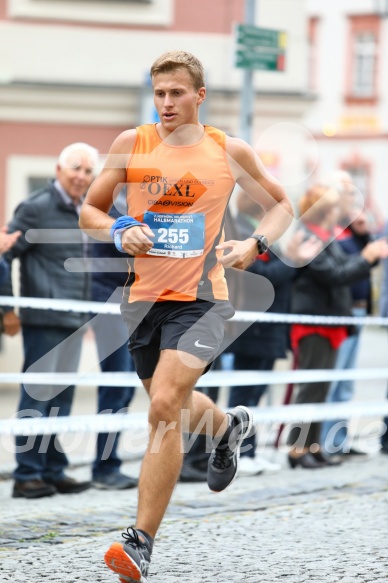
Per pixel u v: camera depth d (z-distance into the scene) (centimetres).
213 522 1340
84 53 3197
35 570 1080
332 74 8662
